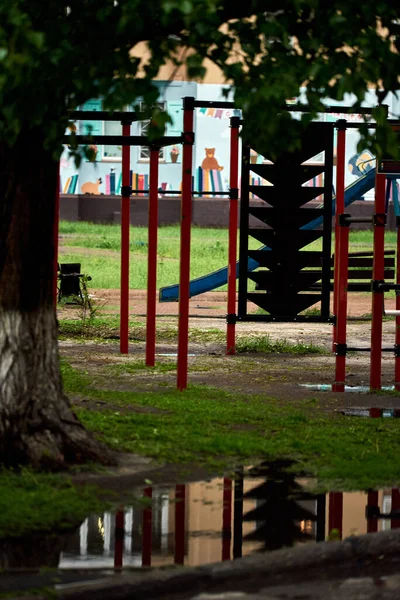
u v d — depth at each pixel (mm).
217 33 12461
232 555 11461
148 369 26688
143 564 10984
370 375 24625
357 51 12961
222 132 74125
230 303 30766
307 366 28578
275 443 17156
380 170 24000
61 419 14922
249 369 27531
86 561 11023
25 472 14016
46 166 15031
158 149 26797
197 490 14320
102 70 12625
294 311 28781
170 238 70875
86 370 26000
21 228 14906
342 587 10664
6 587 9953
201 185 75000
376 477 15273
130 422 18172
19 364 14727
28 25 11344
